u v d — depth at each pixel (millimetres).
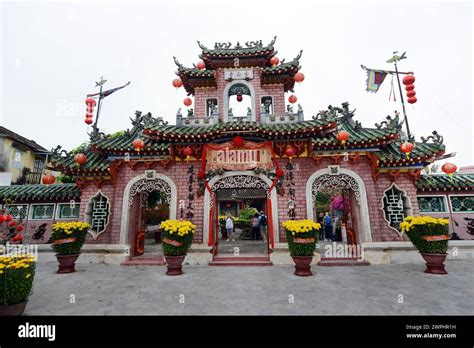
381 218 10711
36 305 5707
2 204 12461
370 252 10211
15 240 9578
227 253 12219
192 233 9062
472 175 11719
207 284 7387
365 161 10945
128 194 11320
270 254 10367
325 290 6688
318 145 10539
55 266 10391
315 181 10914
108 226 11336
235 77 13047
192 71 13781
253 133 10508
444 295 6188
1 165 20312
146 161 11391
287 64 13445
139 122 12781
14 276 4770
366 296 6164
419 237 8727
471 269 8969
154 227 26047
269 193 10828
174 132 10438
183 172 11328
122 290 6836
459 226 10891
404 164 10688
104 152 11242
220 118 12680
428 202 11273
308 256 8383
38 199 12430
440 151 10305
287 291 6617
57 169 11531
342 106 12398
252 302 5805
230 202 32344
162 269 9633
